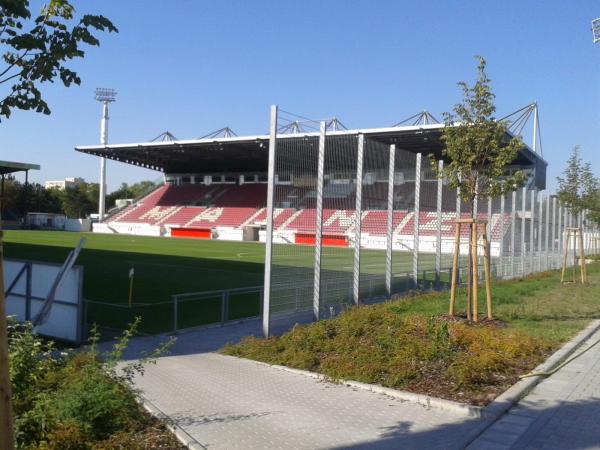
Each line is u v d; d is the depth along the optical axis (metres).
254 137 52.59
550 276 26.55
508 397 6.96
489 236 23.23
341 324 10.78
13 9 4.05
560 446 5.58
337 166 13.77
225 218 73.62
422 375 7.82
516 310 14.27
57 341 11.34
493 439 5.75
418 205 17.91
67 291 11.32
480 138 12.27
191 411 6.51
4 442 2.84
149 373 8.41
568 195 27.14
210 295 19.08
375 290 16.80
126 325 13.54
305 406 6.76
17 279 12.20
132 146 60.22
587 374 8.38
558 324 12.54
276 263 11.77
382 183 16.00
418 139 44.75
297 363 8.85
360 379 7.78
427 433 5.85
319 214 12.70
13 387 5.66
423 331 10.02
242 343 10.65
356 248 14.30
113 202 126.94
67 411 5.39
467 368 7.60
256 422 6.13
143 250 43.34
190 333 12.37
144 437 5.59
